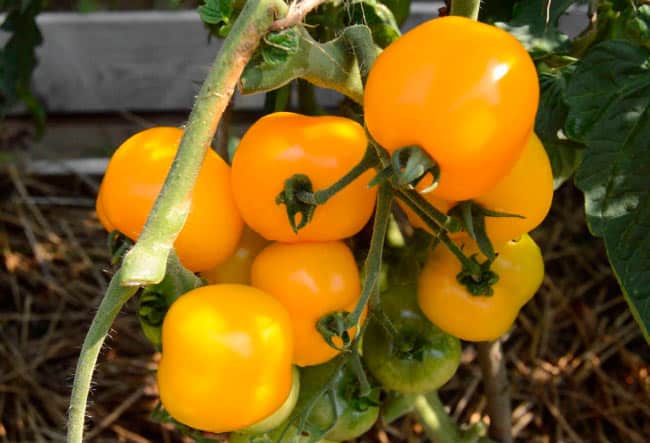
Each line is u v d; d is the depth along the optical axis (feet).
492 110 0.86
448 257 1.25
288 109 1.86
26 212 2.90
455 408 2.40
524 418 2.38
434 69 0.86
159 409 1.42
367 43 1.00
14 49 2.13
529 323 2.56
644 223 1.13
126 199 1.11
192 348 1.00
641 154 1.15
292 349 1.08
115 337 2.58
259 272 1.12
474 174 0.89
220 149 1.69
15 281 2.72
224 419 1.03
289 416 1.32
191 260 1.14
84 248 2.82
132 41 2.97
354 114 1.46
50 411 2.47
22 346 2.59
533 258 1.29
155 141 1.14
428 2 2.99
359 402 1.37
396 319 1.37
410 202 1.07
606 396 2.42
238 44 0.84
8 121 3.10
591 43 1.47
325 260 1.11
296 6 0.88
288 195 0.98
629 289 1.12
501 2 1.55
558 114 1.37
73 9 3.48
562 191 2.81
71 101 3.05
